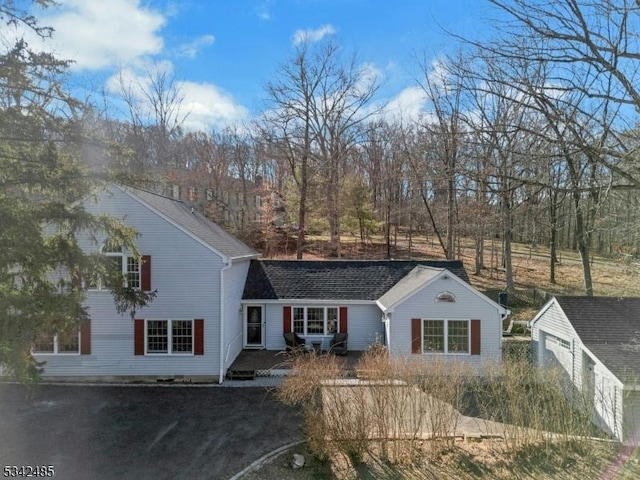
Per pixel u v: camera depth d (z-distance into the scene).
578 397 12.57
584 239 20.59
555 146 10.11
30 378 9.45
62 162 10.09
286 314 19.98
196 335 16.28
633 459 10.17
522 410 10.85
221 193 44.19
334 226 37.44
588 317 14.68
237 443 11.10
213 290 16.38
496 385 12.38
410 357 14.62
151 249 16.33
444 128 18.56
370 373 10.92
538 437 10.57
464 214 30.80
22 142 9.76
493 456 10.34
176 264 16.36
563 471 9.68
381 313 19.84
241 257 18.75
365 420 10.45
